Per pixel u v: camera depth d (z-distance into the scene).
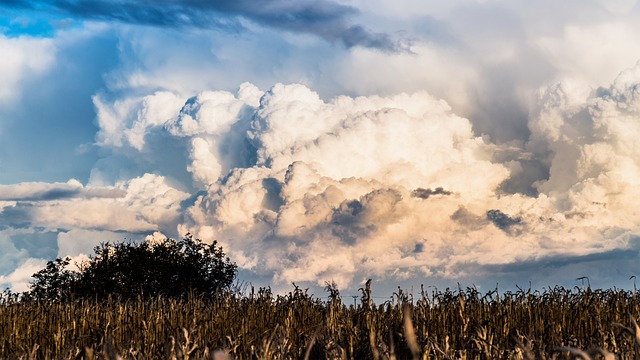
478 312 15.65
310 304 18.73
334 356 11.77
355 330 14.22
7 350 14.25
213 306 18.61
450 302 16.34
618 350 10.90
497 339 13.33
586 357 5.89
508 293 16.45
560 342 12.52
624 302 15.59
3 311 17.28
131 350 12.25
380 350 10.57
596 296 15.89
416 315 15.75
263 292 19.47
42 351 13.87
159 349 13.05
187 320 16.58
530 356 7.03
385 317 15.81
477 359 11.71
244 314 17.30
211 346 13.68
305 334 15.14
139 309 18.16
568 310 15.23
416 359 5.27
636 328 6.73
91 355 8.41
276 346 11.35
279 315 17.30
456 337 14.27
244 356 12.05
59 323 15.67
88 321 16.52
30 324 16.00
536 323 14.12
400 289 16.78
